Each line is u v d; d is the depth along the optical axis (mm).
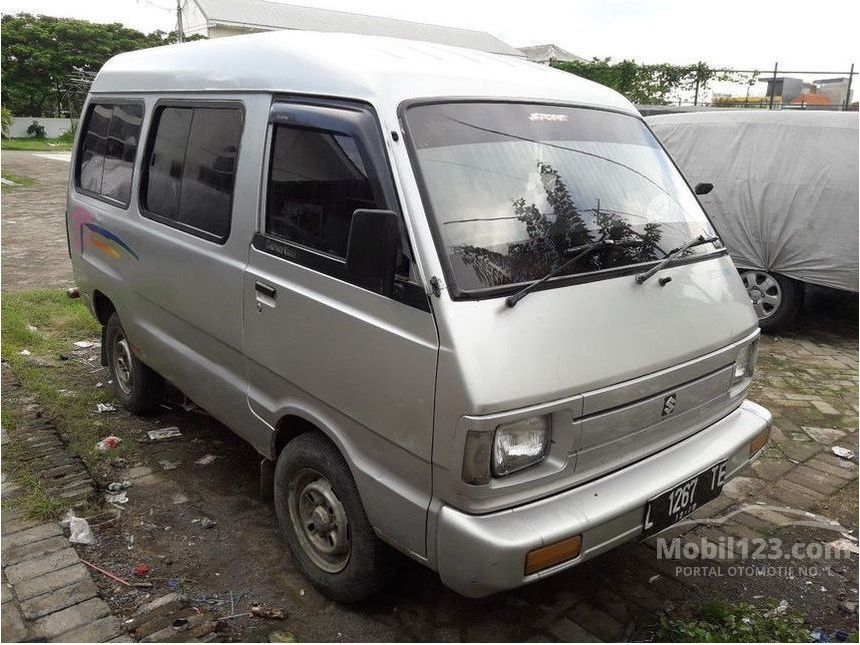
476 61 3131
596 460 2488
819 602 3096
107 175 4445
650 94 20078
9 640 2609
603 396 2412
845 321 7812
